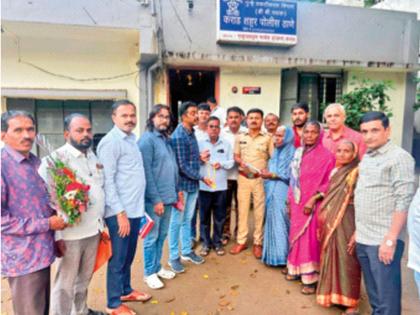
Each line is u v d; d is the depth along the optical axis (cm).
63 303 215
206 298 283
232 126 395
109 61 623
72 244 210
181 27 592
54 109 626
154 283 297
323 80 721
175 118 739
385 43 701
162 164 286
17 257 178
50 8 512
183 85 765
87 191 204
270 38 619
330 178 266
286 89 696
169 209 301
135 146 255
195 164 339
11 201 175
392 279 213
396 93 749
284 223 331
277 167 335
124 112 240
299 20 645
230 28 599
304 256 290
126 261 268
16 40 580
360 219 224
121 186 245
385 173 209
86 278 229
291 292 294
